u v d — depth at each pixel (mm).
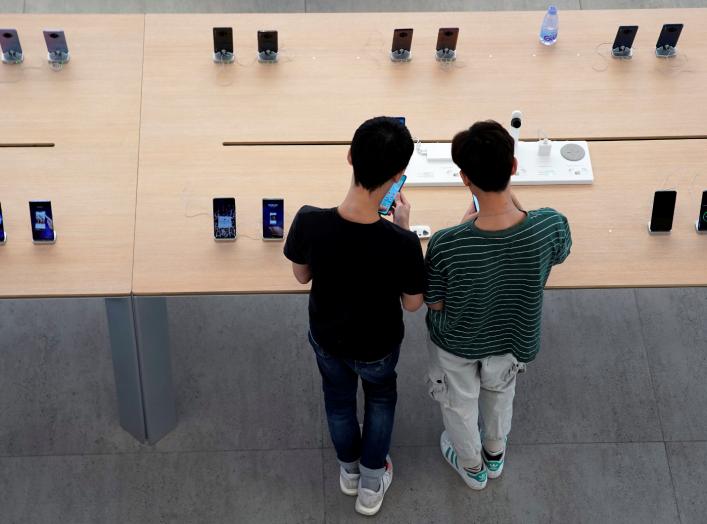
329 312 2691
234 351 3732
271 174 3145
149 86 3355
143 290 2857
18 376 3633
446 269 2559
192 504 3357
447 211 3072
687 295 3932
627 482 3445
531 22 3623
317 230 2496
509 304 2688
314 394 3635
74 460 3439
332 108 3332
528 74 3463
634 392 3666
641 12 3666
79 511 3330
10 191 3057
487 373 2936
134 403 3350
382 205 2918
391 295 2623
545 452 3508
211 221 3016
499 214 2480
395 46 3455
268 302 3863
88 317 3799
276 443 3508
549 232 2535
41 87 3328
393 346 2811
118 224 2996
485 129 2416
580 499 3402
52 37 3350
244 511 3348
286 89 3379
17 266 2885
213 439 3510
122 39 3492
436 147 3203
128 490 3381
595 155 3232
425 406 3604
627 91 3422
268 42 3420
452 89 3408
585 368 3721
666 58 3520
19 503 3340
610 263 2951
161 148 3188
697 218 3061
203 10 4770
